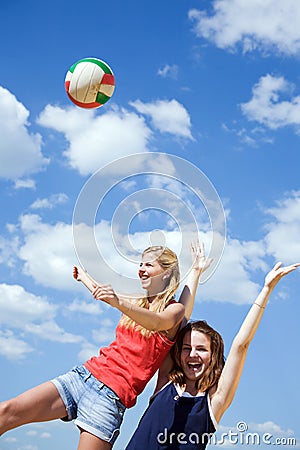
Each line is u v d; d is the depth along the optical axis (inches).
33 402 125.1
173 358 138.2
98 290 123.6
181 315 133.0
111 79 150.6
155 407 133.7
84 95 148.9
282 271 132.3
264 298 132.8
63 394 128.6
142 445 130.8
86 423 127.0
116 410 128.6
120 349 132.3
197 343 134.6
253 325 132.5
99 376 130.1
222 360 136.6
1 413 121.7
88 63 149.4
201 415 131.3
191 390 135.0
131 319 130.8
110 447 128.4
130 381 129.8
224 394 132.9
